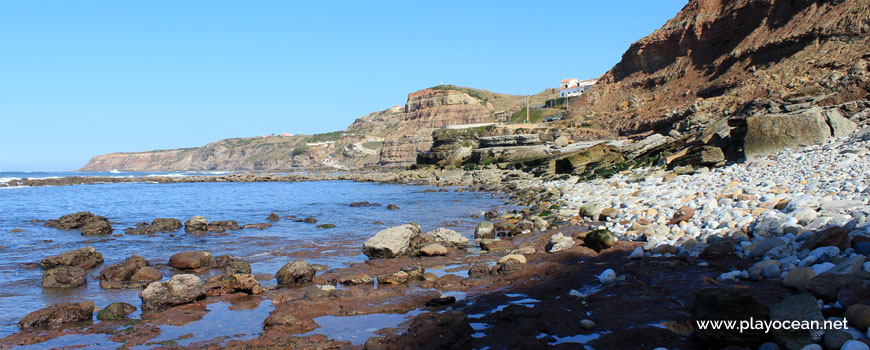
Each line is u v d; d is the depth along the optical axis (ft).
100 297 35.70
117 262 49.21
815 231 32.65
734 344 19.98
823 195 45.03
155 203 124.98
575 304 27.61
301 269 38.09
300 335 25.75
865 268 23.04
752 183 62.18
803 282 23.80
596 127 295.69
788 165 71.41
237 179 272.51
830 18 215.31
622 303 26.71
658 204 57.82
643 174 100.53
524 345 22.36
